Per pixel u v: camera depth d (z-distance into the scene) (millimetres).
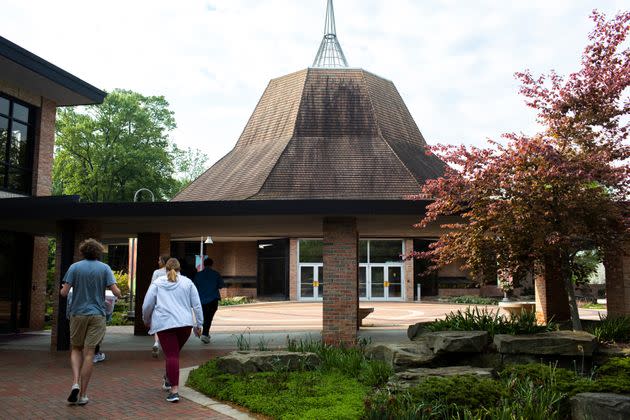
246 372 8695
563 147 10062
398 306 32406
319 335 15648
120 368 10289
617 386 6566
